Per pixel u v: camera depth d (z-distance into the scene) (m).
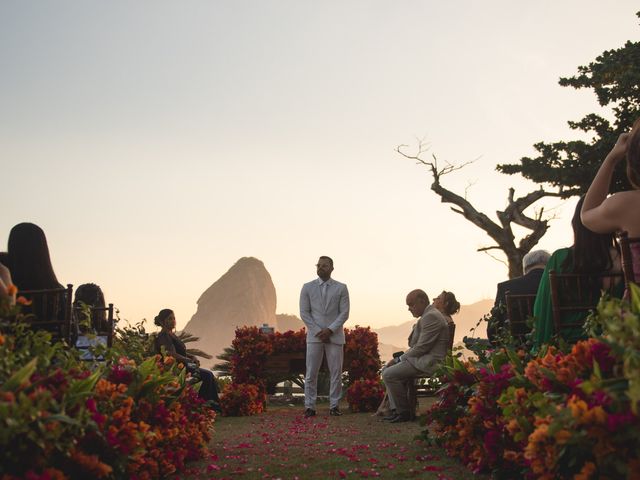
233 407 11.05
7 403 2.57
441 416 5.11
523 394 3.56
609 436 2.59
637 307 2.57
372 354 12.22
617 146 3.82
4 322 3.05
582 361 2.96
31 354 3.42
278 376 12.95
